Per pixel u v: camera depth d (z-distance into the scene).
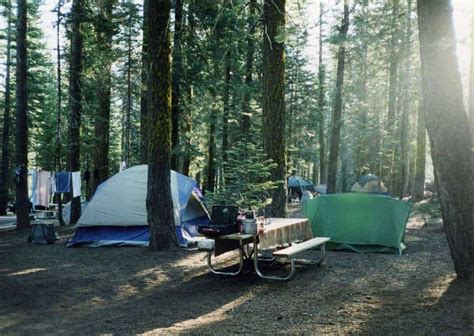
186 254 9.38
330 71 31.73
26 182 14.16
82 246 10.77
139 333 5.03
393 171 26.12
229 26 14.03
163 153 9.78
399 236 9.69
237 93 17.89
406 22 18.89
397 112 26.47
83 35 15.57
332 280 7.29
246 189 10.07
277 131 10.76
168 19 9.70
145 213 10.84
